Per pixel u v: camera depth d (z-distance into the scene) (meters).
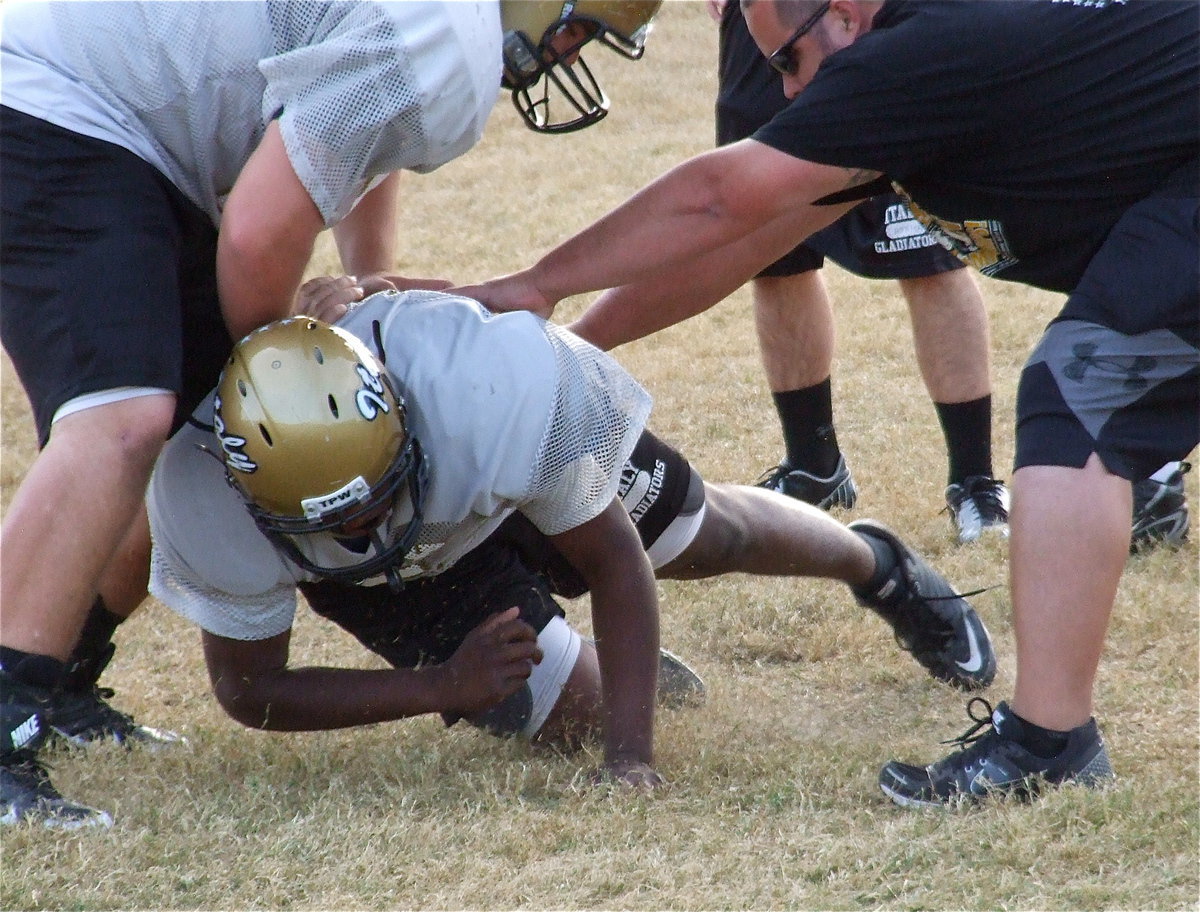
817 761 12.02
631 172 39.22
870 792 11.41
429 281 13.05
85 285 10.65
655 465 12.67
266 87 11.09
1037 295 28.66
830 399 19.05
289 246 10.66
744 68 17.98
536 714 12.47
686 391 24.31
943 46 10.56
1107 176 10.85
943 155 11.05
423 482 10.66
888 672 14.77
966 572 16.95
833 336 18.81
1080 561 10.73
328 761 12.23
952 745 12.64
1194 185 10.73
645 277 11.93
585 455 11.12
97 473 10.44
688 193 11.56
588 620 16.47
